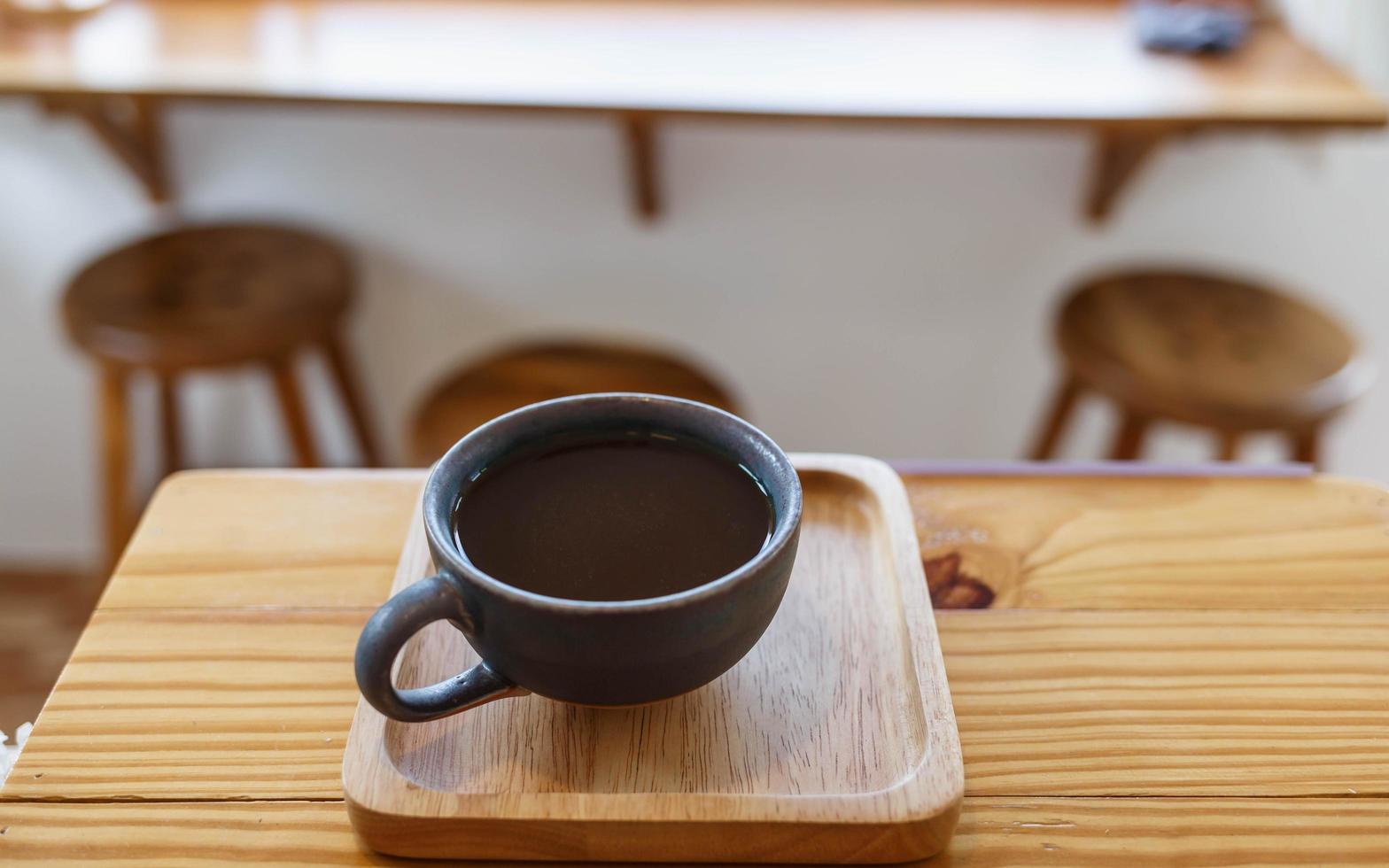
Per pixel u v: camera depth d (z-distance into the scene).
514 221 1.85
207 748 0.74
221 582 0.82
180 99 1.40
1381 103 1.39
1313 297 1.87
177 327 1.55
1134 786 0.72
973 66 1.46
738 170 1.79
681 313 1.91
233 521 0.85
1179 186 1.79
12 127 1.78
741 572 0.63
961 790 0.67
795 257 1.86
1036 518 0.86
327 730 0.75
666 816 0.66
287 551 0.83
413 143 1.80
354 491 0.87
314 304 1.61
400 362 1.98
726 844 0.67
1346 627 0.80
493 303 1.92
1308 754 0.74
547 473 0.76
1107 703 0.77
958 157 1.78
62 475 2.10
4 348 1.97
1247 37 1.55
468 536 0.71
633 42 1.51
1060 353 1.57
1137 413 1.51
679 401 0.77
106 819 0.69
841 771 0.71
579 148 1.79
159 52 1.48
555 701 0.70
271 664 0.78
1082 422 1.96
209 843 0.68
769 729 0.73
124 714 0.76
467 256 1.88
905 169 1.79
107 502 1.65
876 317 1.90
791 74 1.43
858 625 0.79
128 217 1.85
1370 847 0.68
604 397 0.77
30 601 2.00
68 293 1.60
